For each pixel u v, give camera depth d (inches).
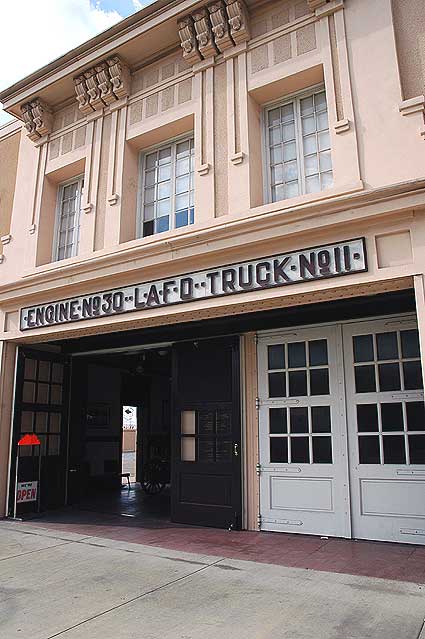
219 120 280.7
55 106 366.6
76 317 309.0
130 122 321.4
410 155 215.2
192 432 319.3
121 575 207.9
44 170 363.3
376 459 261.0
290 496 281.6
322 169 258.1
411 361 260.1
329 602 174.2
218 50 287.9
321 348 287.7
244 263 245.4
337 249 219.1
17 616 166.1
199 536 277.1
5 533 291.7
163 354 386.0
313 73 256.1
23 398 358.3
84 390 413.4
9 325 350.9
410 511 248.5
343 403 273.7
